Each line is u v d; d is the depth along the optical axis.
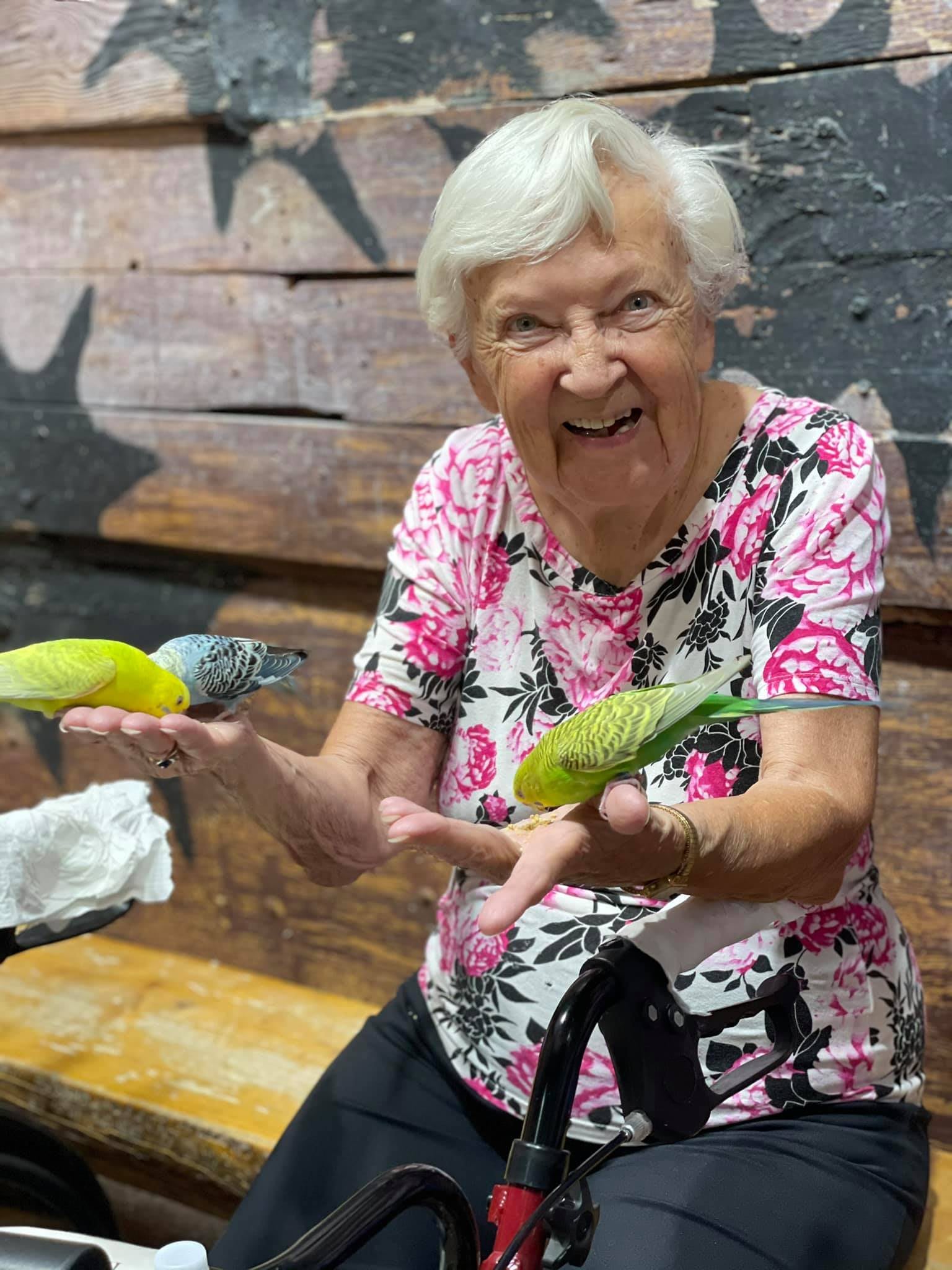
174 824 1.98
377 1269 0.99
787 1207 0.90
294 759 1.00
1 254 1.92
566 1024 0.75
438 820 0.77
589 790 0.75
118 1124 1.52
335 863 1.05
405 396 1.63
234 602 1.87
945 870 1.41
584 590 1.04
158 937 2.04
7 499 2.00
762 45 1.32
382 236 1.60
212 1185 1.48
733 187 1.36
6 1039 1.66
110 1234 1.31
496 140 0.90
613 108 0.91
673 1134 0.78
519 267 0.90
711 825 0.78
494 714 1.09
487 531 1.09
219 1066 1.58
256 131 1.66
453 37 1.50
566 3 1.42
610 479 0.94
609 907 1.02
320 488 1.72
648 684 1.04
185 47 1.66
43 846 1.04
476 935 1.08
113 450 1.89
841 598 0.93
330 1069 1.20
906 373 1.32
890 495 1.34
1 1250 0.64
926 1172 1.02
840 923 0.99
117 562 1.97
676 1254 0.86
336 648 1.80
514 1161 0.75
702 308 0.98
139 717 0.77
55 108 1.79
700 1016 0.81
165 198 1.76
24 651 0.77
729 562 1.00
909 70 1.25
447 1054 1.14
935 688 1.39
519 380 0.92
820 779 0.89
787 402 1.01
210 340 1.78
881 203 1.29
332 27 1.58
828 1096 0.99
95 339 1.88
